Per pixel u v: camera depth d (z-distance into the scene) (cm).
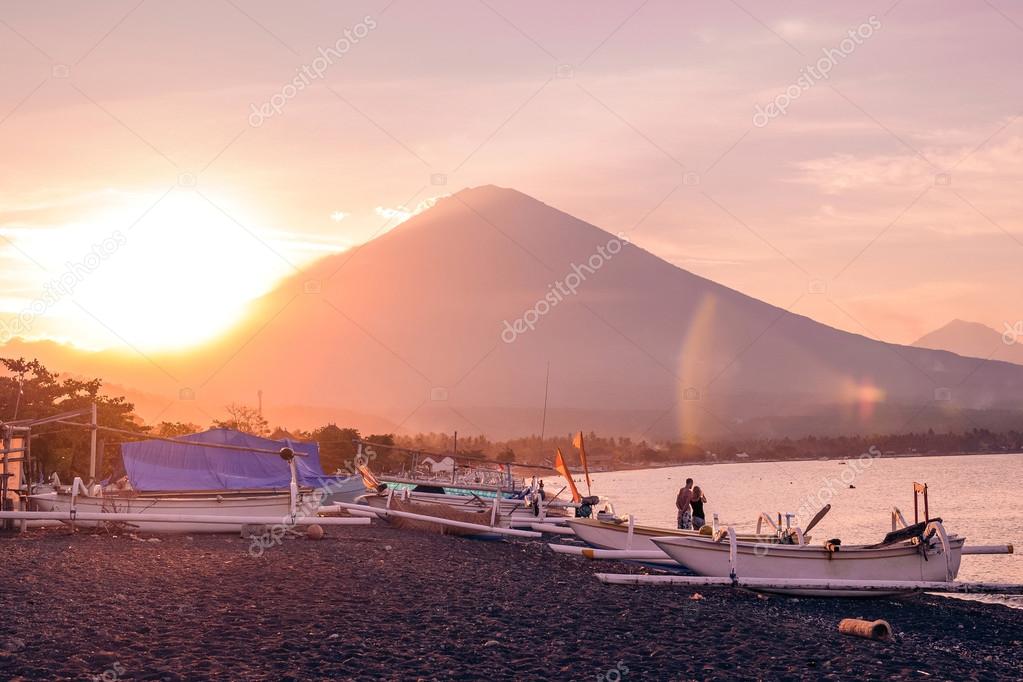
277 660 1291
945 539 2402
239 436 2936
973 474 16312
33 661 1220
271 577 1873
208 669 1227
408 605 1705
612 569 2641
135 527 2570
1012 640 2016
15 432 2564
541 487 4134
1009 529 6034
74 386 5881
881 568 2408
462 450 14675
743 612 2031
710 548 2439
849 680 1400
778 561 2391
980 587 2311
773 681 1370
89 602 1564
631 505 8919
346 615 1586
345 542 2503
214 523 2531
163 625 1448
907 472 18150
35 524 2573
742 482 16388
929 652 1719
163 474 2745
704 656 1500
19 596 1576
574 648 1491
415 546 2525
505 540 3036
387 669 1282
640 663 1420
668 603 2030
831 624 1997
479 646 1448
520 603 1823
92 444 2709
